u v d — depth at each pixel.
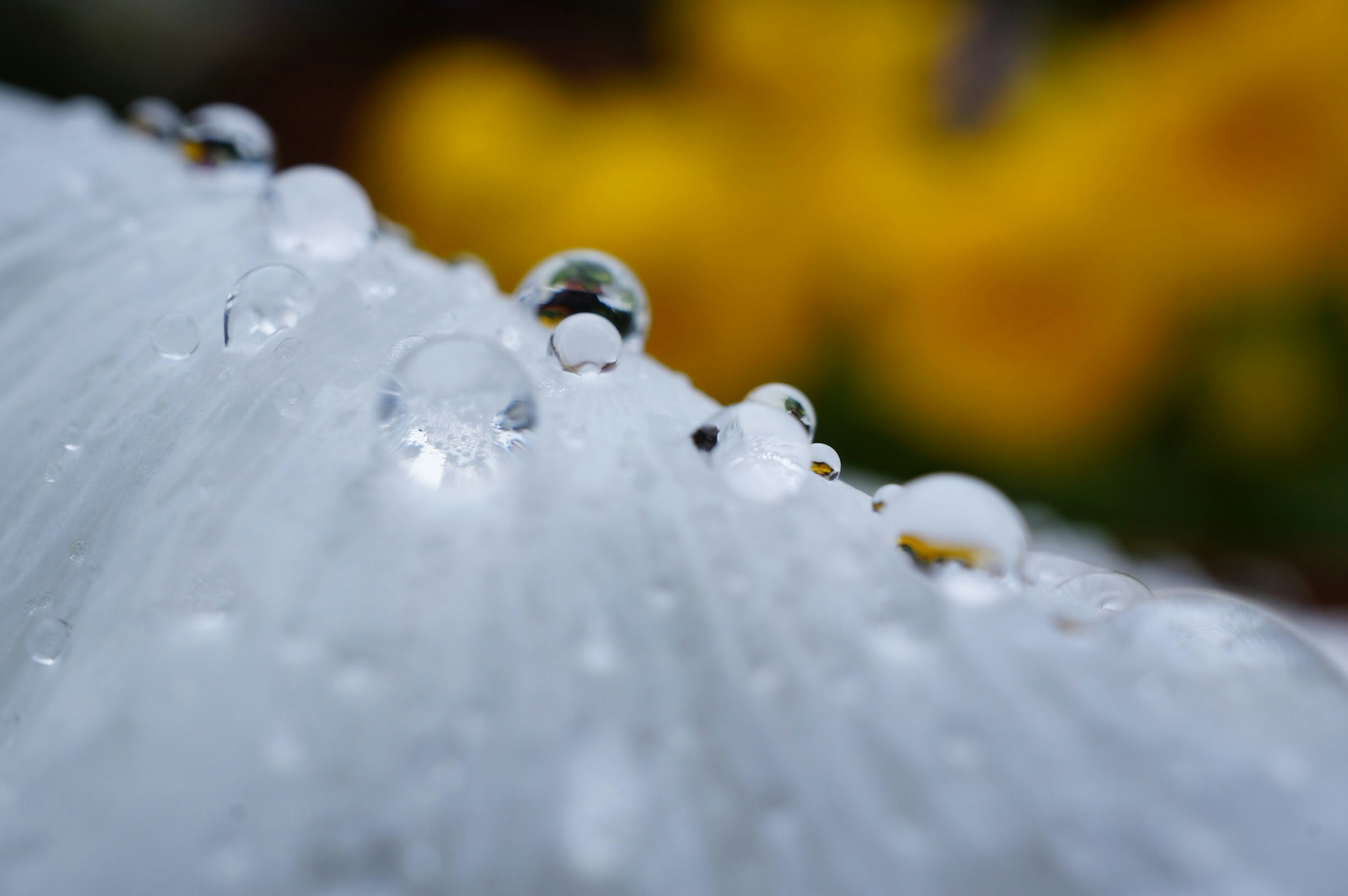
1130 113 0.12
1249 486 0.12
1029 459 0.13
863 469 0.13
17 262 0.05
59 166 0.05
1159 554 0.12
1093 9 0.13
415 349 0.05
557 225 0.13
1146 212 0.12
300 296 0.05
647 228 0.13
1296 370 0.12
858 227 0.13
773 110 0.13
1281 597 0.11
